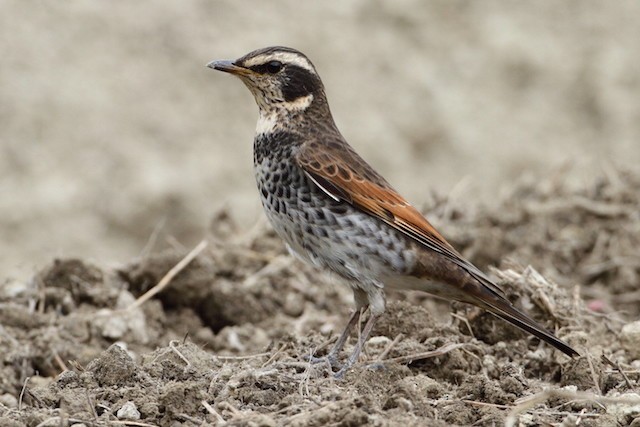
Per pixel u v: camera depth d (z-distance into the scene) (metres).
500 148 24.25
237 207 21.45
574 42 26.39
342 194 10.34
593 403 9.30
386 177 23.33
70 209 21.12
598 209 16.09
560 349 10.21
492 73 25.66
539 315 11.36
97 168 21.91
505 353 10.98
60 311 13.02
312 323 13.40
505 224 15.96
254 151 10.92
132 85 23.33
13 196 21.20
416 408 8.98
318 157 10.46
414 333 10.95
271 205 10.73
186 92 23.48
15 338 12.23
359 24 25.81
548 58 26.06
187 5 24.78
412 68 25.38
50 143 22.14
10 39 23.45
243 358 10.51
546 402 9.45
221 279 14.30
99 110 22.78
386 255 10.36
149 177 21.70
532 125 24.91
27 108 22.48
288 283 14.38
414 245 10.40
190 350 10.23
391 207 10.37
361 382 9.55
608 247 15.65
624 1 27.39
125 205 21.28
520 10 26.98
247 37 24.73
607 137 24.94
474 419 9.09
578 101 25.59
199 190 21.64
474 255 15.15
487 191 23.08
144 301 13.26
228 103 23.47
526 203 16.48
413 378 9.67
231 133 23.00
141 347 12.53
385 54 25.45
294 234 10.62
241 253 14.91
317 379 9.80
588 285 15.30
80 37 23.88
